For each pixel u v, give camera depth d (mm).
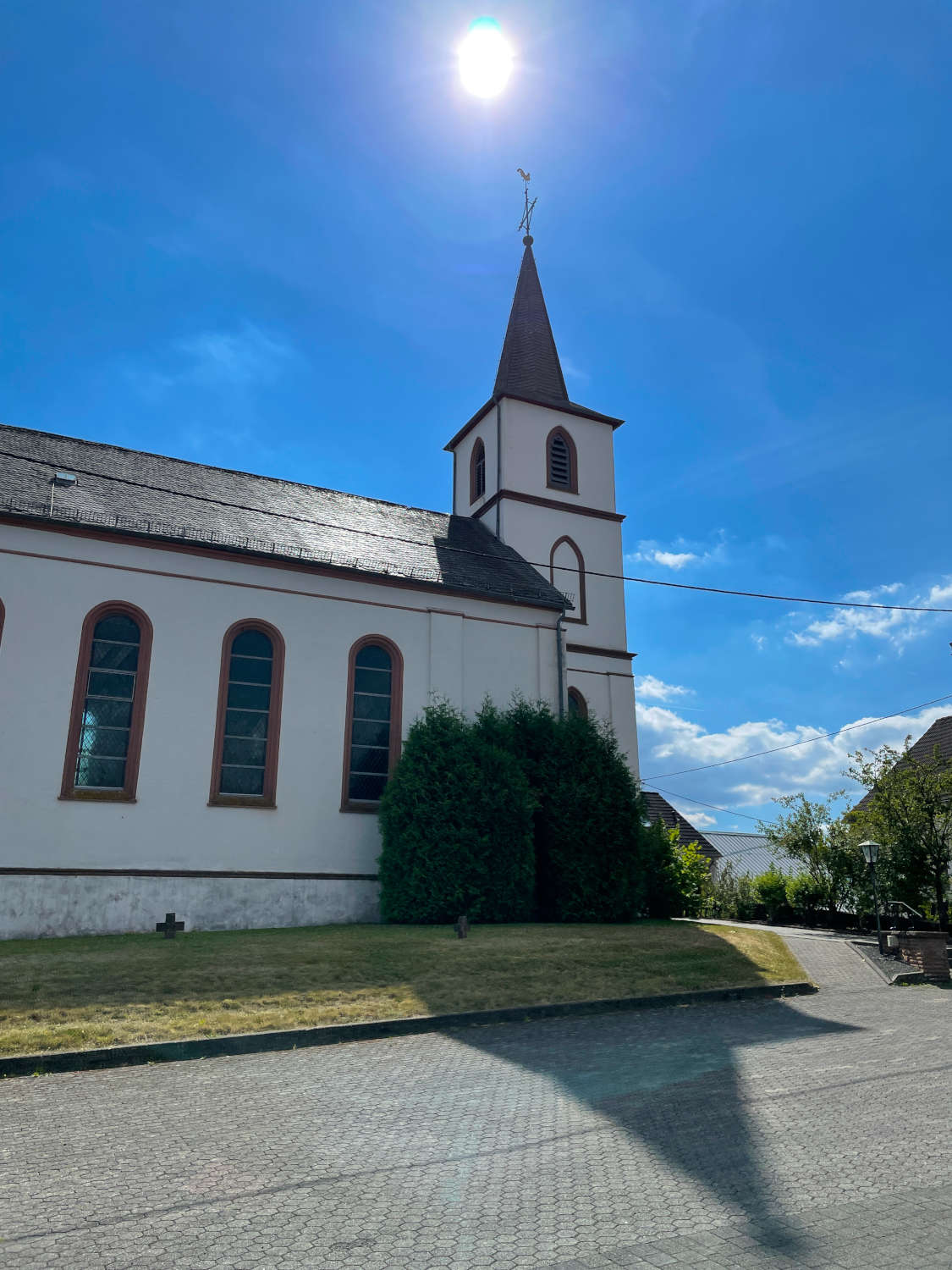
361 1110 7035
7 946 14148
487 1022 11031
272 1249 4414
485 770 19016
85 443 22250
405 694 20781
